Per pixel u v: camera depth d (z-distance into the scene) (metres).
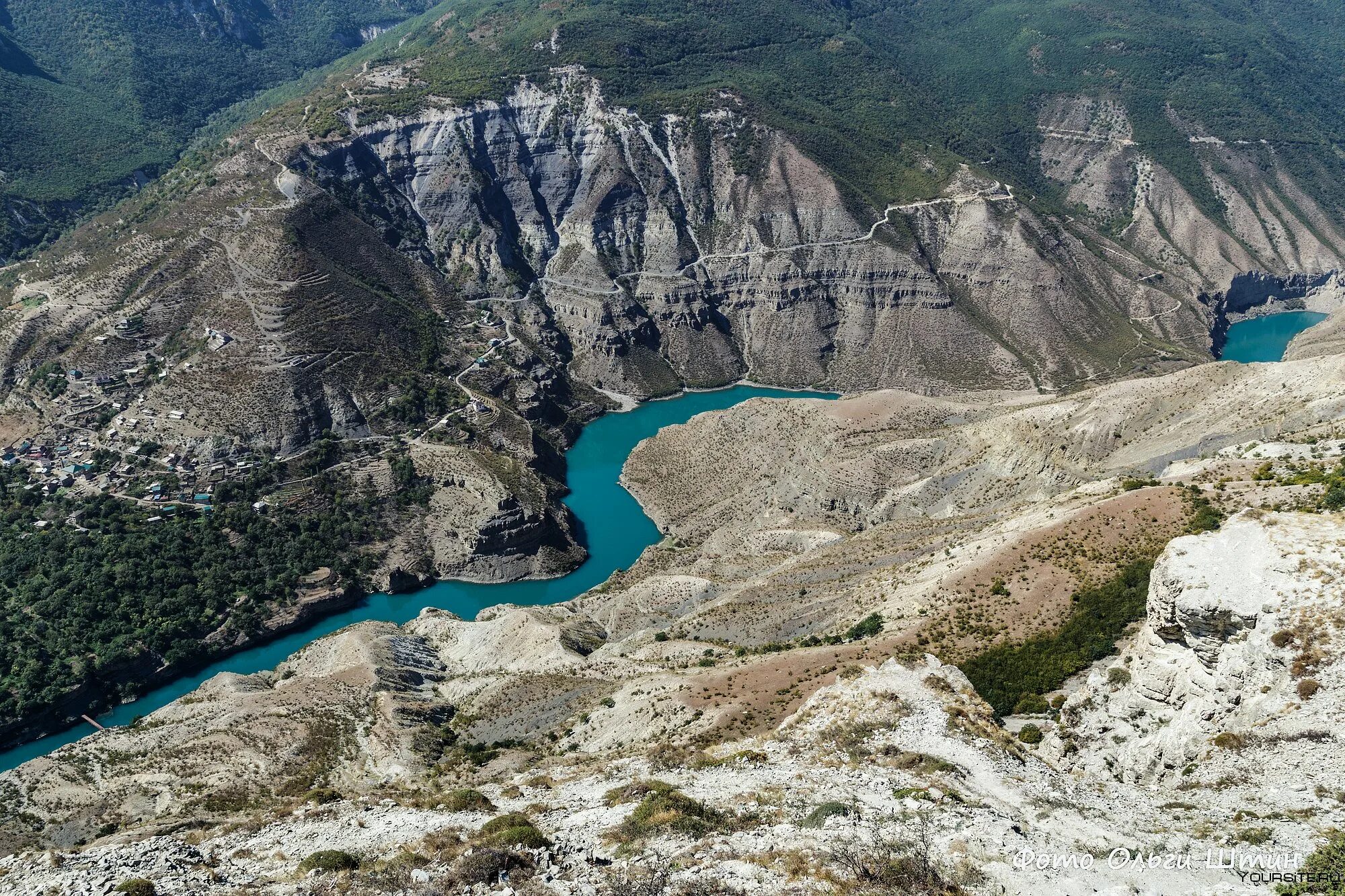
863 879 50.78
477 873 54.19
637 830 59.59
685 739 95.12
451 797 71.88
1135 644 85.94
